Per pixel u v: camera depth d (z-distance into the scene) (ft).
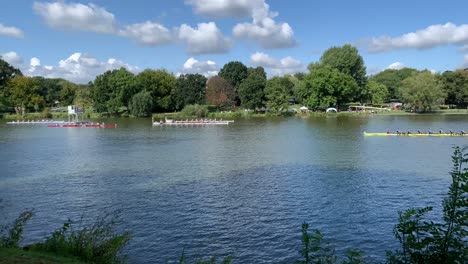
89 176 147.13
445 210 36.22
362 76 642.63
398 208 104.06
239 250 79.41
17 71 634.02
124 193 121.60
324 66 621.31
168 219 97.25
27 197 117.50
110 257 54.65
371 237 84.84
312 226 91.71
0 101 564.71
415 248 36.83
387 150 209.97
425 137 272.72
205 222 94.99
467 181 36.01
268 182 135.13
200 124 428.56
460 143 237.86
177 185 131.44
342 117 514.68
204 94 635.66
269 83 581.94
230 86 634.84
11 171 157.99
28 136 304.09
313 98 576.20
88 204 110.01
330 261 52.06
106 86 588.09
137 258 75.77
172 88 627.87
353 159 181.06
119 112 592.19
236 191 123.24
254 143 246.47
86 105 636.48
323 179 138.51
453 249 36.76
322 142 247.70
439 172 148.77
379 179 137.39
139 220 96.58
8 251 49.52
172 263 73.92
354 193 119.44
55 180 140.36
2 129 373.61
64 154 205.36
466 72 597.11
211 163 174.29
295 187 127.75
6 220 95.96
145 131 344.69
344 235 86.12
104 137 293.43
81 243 55.72
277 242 82.94
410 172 149.07
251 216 99.19
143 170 158.61
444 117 480.23
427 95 546.67
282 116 552.41
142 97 555.69
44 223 94.73
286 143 244.42
